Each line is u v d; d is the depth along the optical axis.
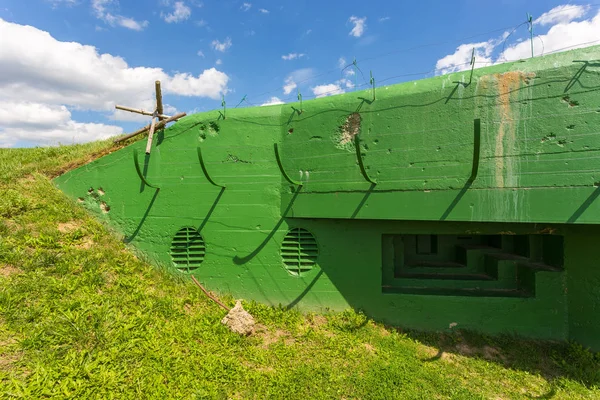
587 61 4.20
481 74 4.69
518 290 5.74
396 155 5.11
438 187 4.86
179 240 6.02
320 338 4.94
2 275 4.23
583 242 5.08
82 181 6.31
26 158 7.43
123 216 6.14
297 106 5.76
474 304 5.36
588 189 4.14
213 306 5.29
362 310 5.58
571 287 5.17
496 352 4.98
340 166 5.43
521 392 4.18
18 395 2.94
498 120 4.58
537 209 4.38
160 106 6.23
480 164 4.66
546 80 4.36
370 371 4.25
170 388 3.50
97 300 4.41
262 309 5.50
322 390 3.85
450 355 4.88
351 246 5.64
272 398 3.64
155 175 6.10
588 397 4.11
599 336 4.92
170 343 4.15
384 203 5.16
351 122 5.43
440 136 4.87
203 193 5.98
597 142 4.11
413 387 4.03
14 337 3.54
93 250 5.38
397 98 5.12
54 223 5.52
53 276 4.52
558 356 4.88
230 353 4.29
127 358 3.71
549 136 4.34
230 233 5.90
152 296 4.99
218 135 6.00
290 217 5.76
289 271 5.78
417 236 7.60
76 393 3.12
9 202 5.45
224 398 3.52
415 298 5.48
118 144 7.33
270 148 5.85
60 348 3.56
